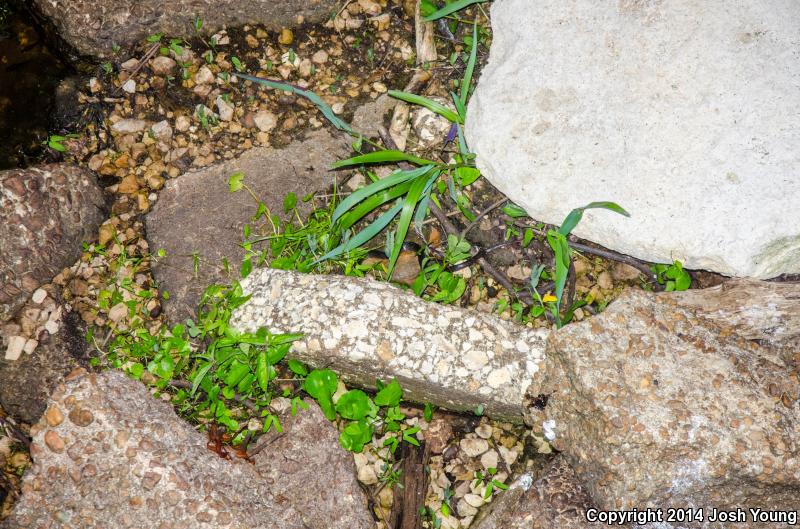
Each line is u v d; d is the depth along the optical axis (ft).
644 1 4.11
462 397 4.01
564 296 4.31
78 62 4.68
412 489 4.03
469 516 4.02
